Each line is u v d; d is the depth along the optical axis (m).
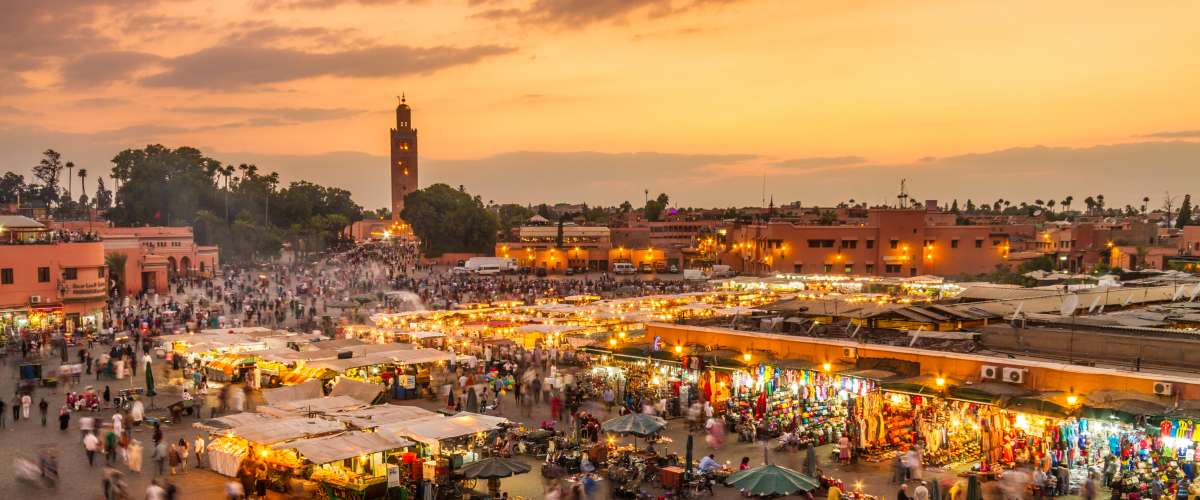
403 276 116.88
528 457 32.88
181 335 51.53
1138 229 134.12
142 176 158.38
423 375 45.09
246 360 46.22
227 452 30.09
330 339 53.16
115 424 33.34
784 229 118.06
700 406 36.25
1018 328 32.31
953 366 29.78
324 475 28.45
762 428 34.25
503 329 56.62
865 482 28.50
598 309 61.97
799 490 24.00
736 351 36.75
